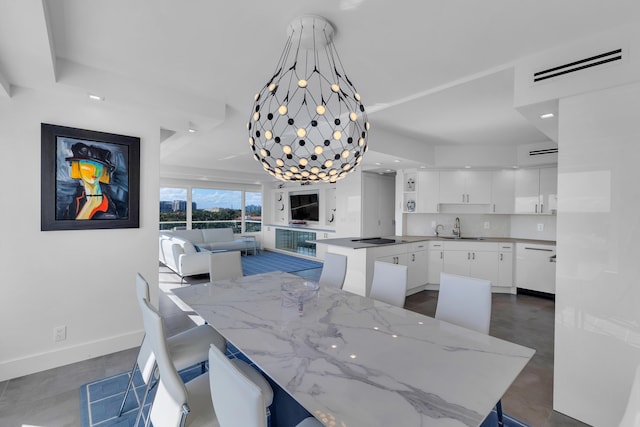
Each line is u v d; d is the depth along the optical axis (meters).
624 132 1.74
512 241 4.90
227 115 3.36
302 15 1.63
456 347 1.45
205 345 2.00
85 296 2.60
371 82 2.48
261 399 0.80
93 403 2.04
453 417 0.96
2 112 2.22
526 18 1.65
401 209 5.58
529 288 4.74
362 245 4.05
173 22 1.71
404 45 1.92
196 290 2.40
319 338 1.53
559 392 2.00
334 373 1.20
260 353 1.36
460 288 2.06
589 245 1.87
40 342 2.41
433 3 1.52
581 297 1.91
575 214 1.91
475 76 2.34
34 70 1.95
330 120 3.40
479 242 4.94
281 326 1.68
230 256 3.17
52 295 2.45
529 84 2.06
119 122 2.72
